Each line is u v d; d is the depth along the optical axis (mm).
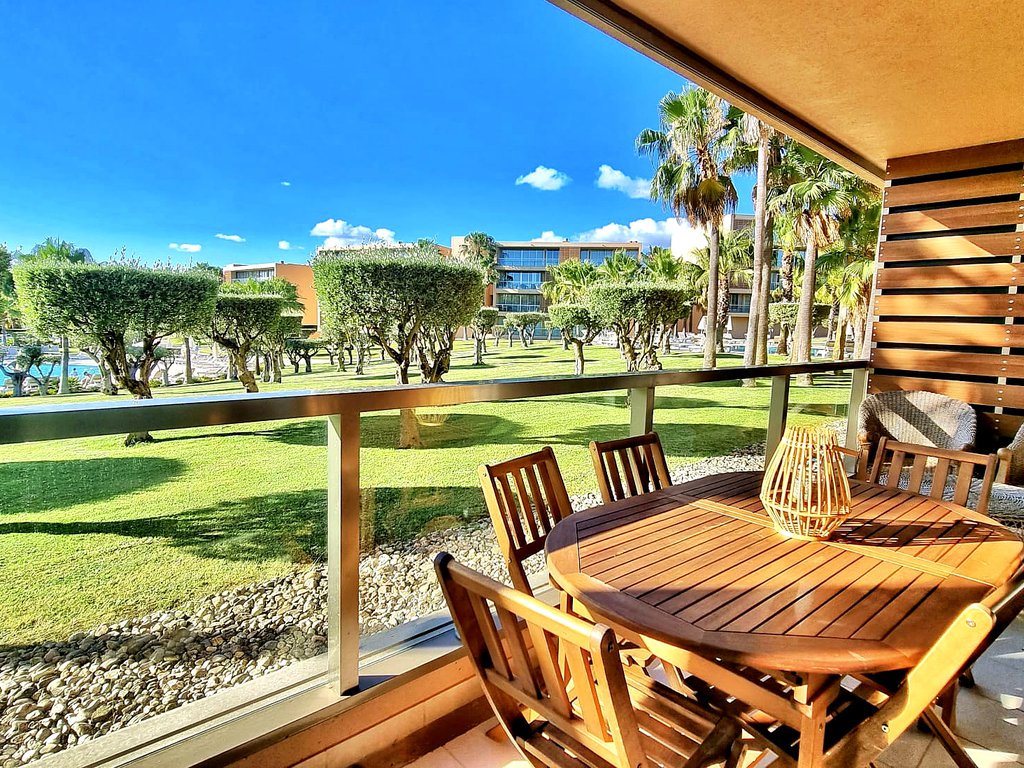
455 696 1784
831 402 4004
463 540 2102
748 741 1332
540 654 927
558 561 1311
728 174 12695
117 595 1366
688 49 2592
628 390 2488
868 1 2178
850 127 3539
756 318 12641
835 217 11062
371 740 1598
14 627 1257
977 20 2287
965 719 1765
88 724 1320
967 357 3916
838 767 993
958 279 3924
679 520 1576
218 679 1464
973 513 1654
